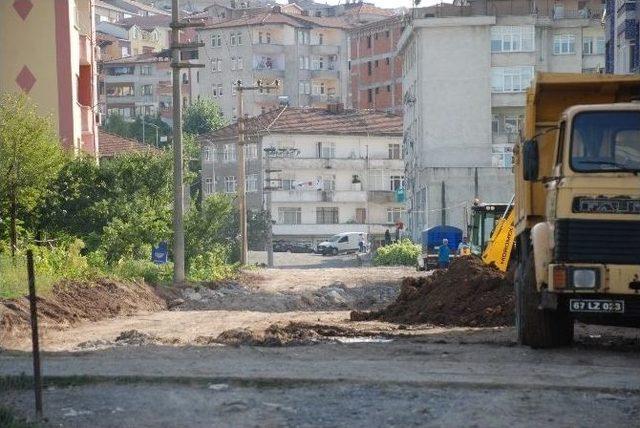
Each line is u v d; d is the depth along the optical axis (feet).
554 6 368.48
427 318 105.40
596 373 55.57
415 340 78.38
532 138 69.41
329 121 492.54
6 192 139.23
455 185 352.08
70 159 176.96
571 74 71.10
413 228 384.06
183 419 44.34
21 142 138.00
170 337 86.48
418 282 118.42
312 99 631.97
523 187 73.46
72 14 207.62
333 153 487.20
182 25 170.40
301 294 172.45
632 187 63.16
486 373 55.42
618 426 42.93
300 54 628.28
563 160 64.49
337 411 45.62
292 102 625.82
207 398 48.57
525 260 72.49
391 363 59.77
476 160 358.64
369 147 492.13
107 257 166.09
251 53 620.08
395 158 496.23
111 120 578.25
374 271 256.32
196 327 102.06
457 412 45.37
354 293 188.03
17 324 93.56
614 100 72.23
